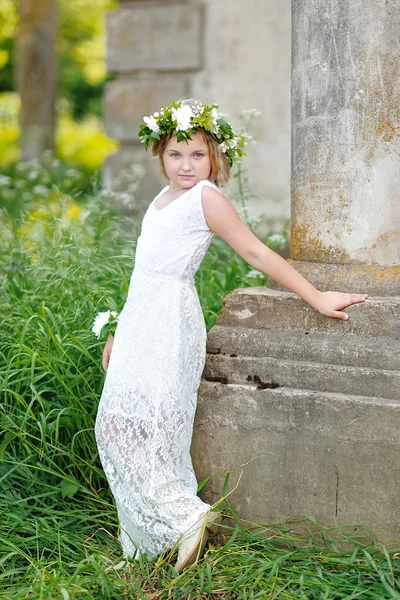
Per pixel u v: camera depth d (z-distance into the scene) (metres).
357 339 3.21
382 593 2.76
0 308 4.34
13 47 17.09
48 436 3.76
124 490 3.19
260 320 3.42
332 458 3.13
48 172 8.71
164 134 3.19
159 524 3.10
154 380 3.11
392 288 3.28
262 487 3.27
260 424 3.24
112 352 3.26
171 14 7.90
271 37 7.58
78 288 4.45
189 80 7.93
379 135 3.25
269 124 7.69
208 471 3.37
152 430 3.11
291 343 3.30
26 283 4.69
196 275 5.15
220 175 3.24
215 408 3.32
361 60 3.23
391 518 3.05
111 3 18.47
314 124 3.34
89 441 3.74
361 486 3.09
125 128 8.22
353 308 3.23
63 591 2.68
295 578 2.91
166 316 3.15
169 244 3.16
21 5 12.67
